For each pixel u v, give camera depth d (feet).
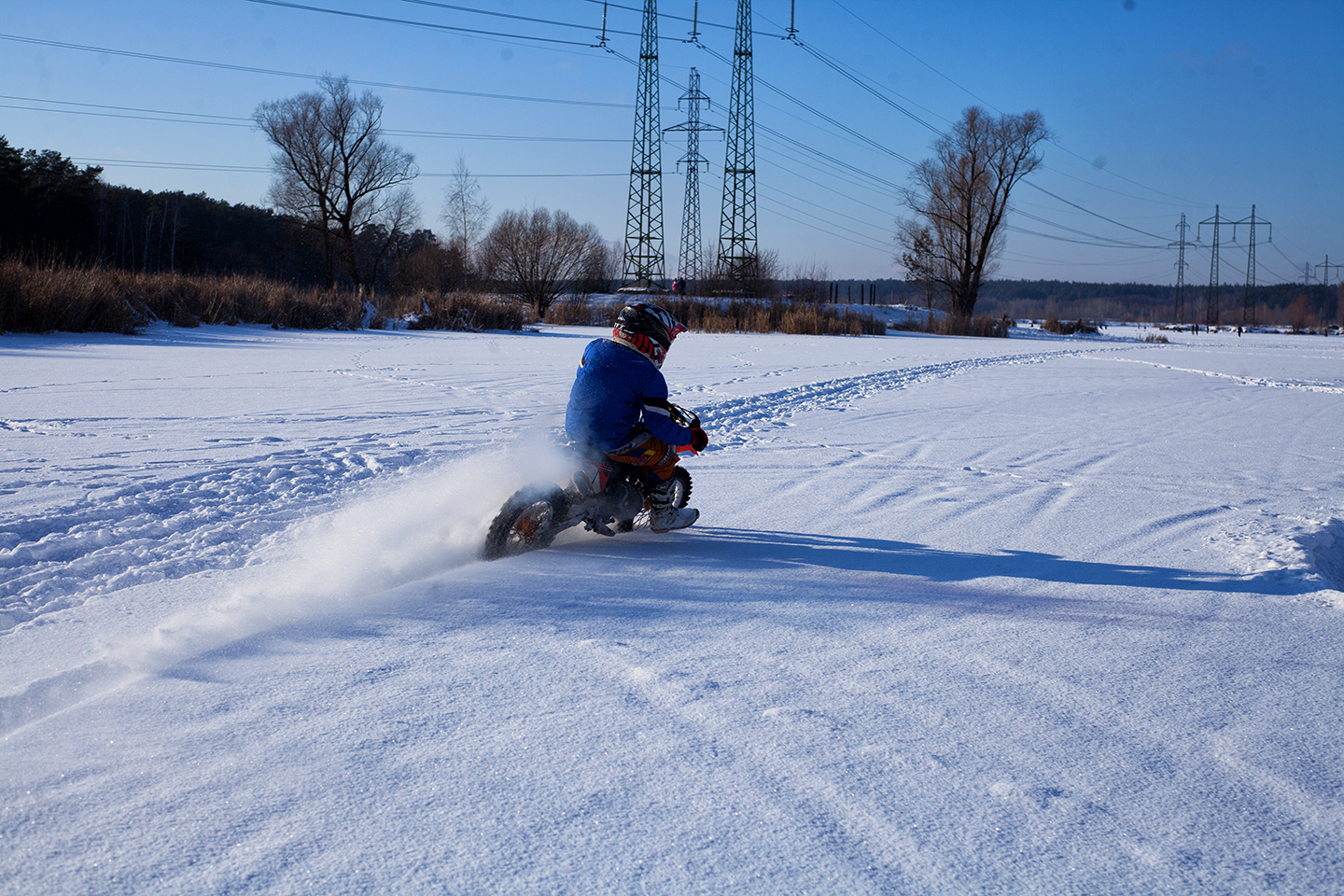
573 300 168.55
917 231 205.16
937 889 6.29
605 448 15.81
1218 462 26.61
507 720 8.81
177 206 258.37
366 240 241.76
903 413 37.91
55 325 65.67
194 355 55.52
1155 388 51.93
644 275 185.98
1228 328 294.46
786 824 7.07
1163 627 12.21
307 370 48.65
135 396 35.29
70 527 16.57
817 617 12.33
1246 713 9.48
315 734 8.42
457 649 10.73
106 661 10.09
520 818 7.07
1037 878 6.45
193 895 6.05
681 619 12.09
